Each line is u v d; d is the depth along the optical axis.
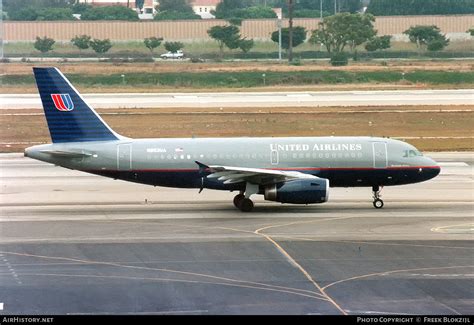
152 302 142.38
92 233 194.25
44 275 158.50
